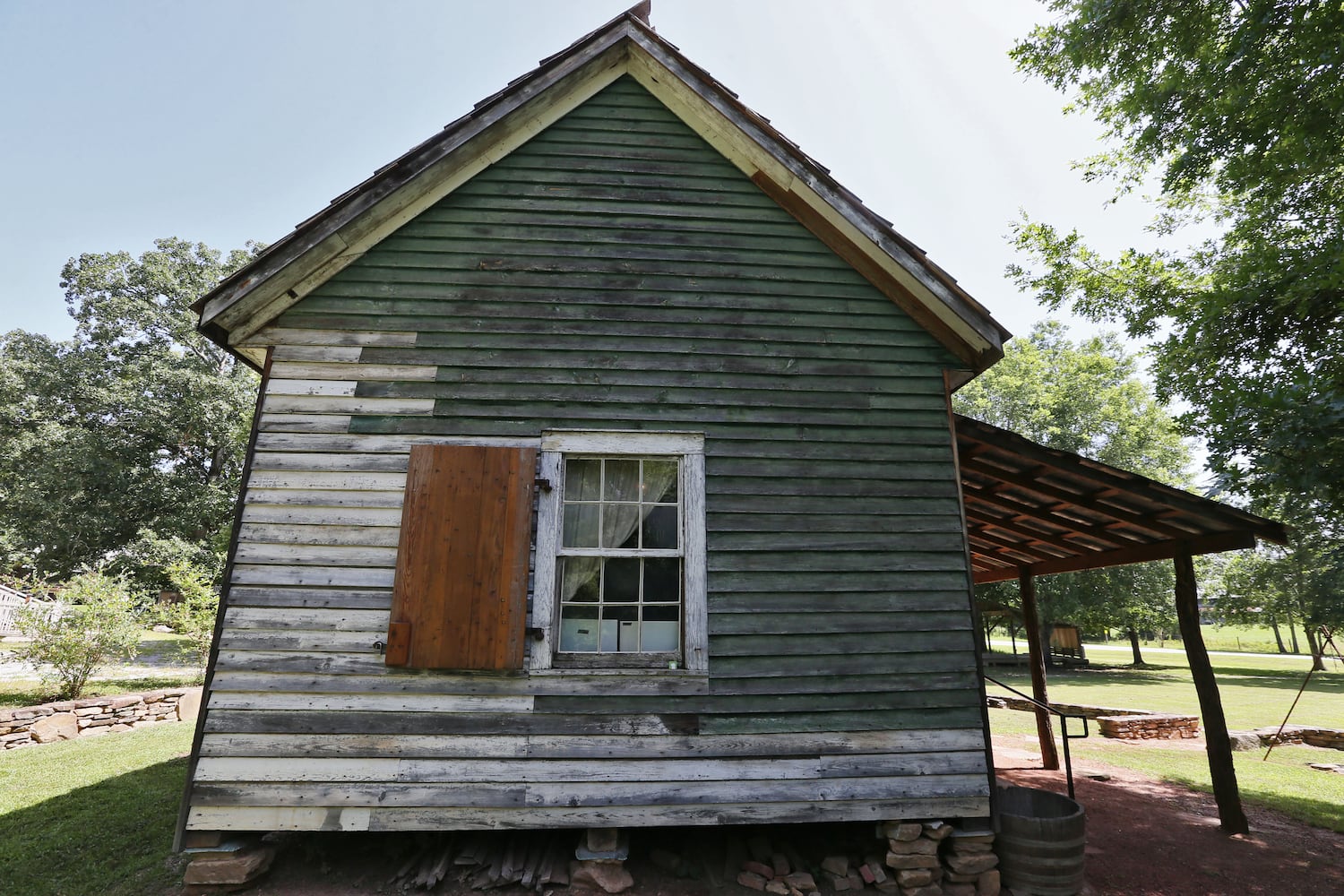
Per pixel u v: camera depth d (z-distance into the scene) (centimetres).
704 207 577
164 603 2159
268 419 493
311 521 477
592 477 524
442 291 531
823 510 521
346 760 443
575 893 440
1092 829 643
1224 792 650
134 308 3161
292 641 456
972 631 510
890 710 489
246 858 430
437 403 509
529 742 455
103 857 523
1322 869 552
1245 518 570
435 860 460
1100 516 677
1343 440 605
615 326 540
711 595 493
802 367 550
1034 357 2973
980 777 488
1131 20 1042
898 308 576
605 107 593
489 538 477
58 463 2867
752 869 472
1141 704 1623
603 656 483
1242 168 920
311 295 521
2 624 2269
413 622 458
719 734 469
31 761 847
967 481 668
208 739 439
